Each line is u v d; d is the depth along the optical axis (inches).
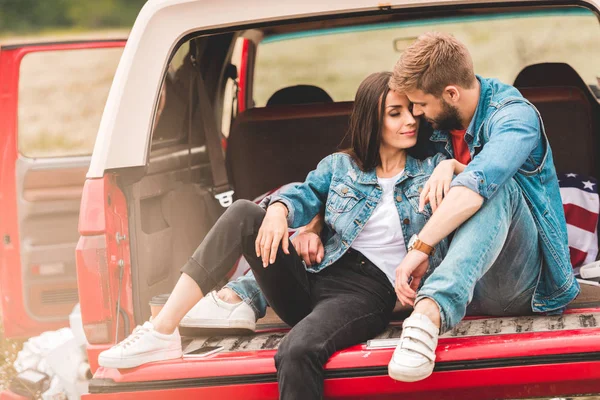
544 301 133.3
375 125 133.9
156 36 133.5
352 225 136.0
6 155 199.8
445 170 127.6
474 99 131.1
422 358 114.3
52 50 203.3
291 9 134.0
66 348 158.9
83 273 128.4
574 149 173.0
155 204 151.3
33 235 201.6
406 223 134.8
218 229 127.4
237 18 134.2
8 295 202.7
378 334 132.7
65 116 498.6
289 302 134.9
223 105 211.9
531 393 117.2
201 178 179.2
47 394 157.5
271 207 133.6
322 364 118.6
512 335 119.9
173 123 168.7
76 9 880.9
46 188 201.6
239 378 120.3
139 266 138.1
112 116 131.7
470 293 120.3
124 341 123.6
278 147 181.2
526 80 192.1
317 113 179.2
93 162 130.6
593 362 115.3
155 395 121.8
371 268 134.8
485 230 121.7
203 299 137.0
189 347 132.6
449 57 126.8
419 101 130.2
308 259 137.4
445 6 134.6
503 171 121.3
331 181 138.9
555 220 131.5
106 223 129.4
